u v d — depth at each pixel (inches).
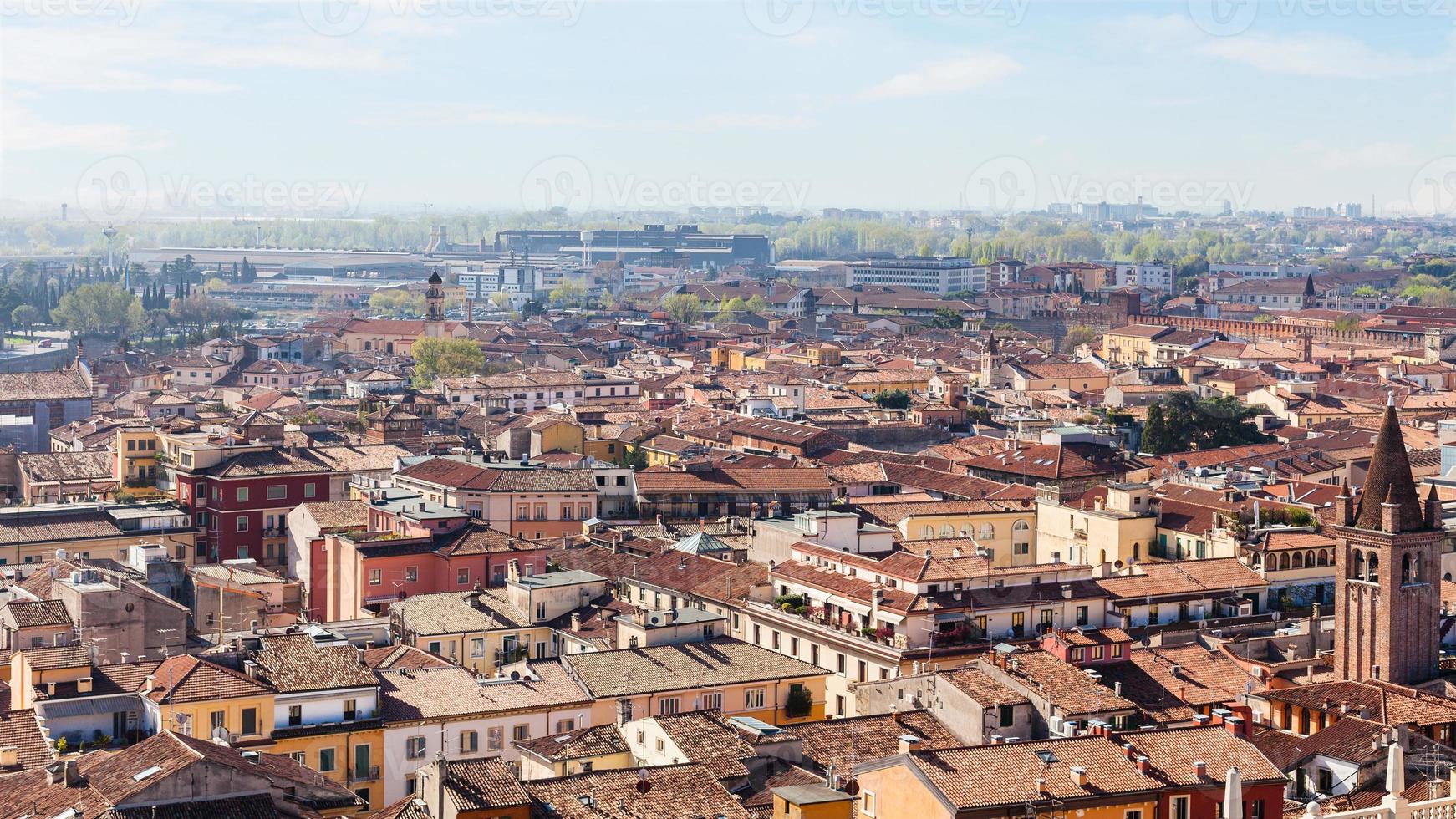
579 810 5187.0
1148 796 4845.0
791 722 7303.2
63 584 7755.9
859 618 7790.4
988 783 4771.2
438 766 5211.6
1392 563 6870.1
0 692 6786.4
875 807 4889.3
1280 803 5012.3
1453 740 6008.9
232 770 5059.1
